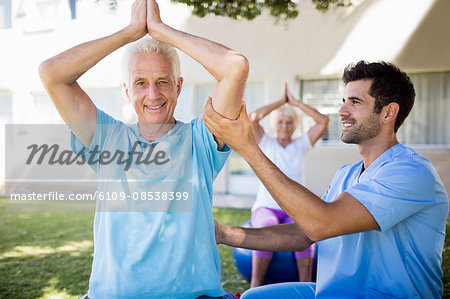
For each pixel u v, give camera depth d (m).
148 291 1.31
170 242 1.34
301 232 1.83
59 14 8.66
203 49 1.24
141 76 1.39
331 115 7.50
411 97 1.63
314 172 7.41
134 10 1.35
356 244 1.60
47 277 3.45
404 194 1.42
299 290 1.81
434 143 7.07
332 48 7.29
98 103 8.67
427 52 6.83
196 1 2.25
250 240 1.79
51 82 1.27
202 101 8.15
